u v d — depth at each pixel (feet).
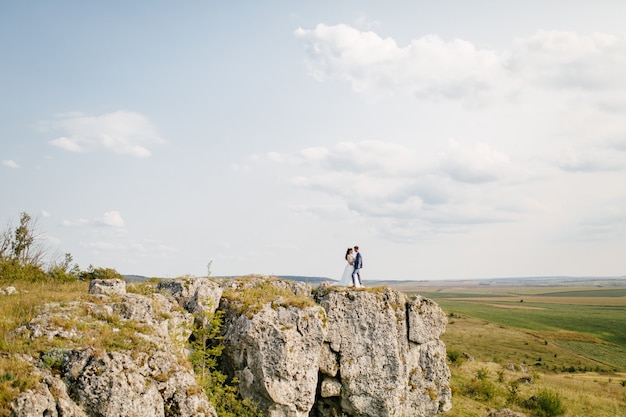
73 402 47.75
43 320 57.21
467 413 112.16
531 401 126.41
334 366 89.86
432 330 101.30
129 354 56.24
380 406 90.27
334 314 92.53
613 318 551.18
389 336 94.02
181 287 84.23
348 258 105.19
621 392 164.86
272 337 79.30
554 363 290.56
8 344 51.01
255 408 76.33
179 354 66.39
